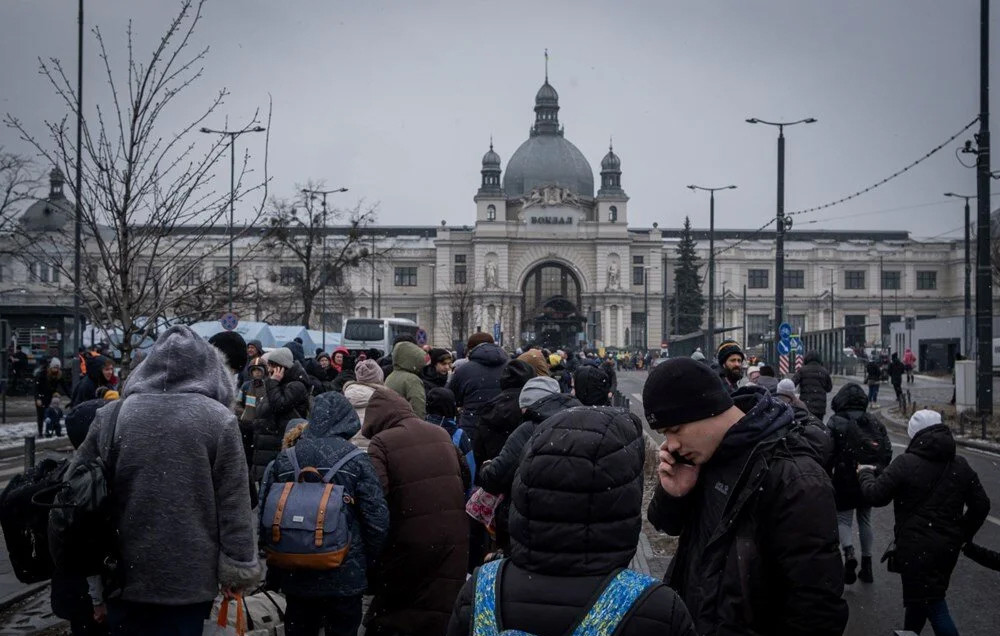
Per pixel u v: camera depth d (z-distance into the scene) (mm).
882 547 11969
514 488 3246
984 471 19438
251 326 37219
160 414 5102
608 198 119188
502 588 3139
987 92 27391
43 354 40500
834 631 3752
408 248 124188
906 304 125750
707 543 3984
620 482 3152
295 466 6113
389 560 6609
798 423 4105
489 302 117438
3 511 5391
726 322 126188
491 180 119812
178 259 11922
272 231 16031
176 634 5086
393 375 10422
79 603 5859
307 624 6172
